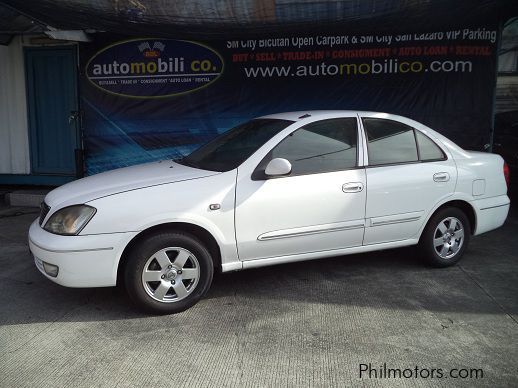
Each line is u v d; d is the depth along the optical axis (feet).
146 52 26.27
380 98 25.22
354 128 15.57
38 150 29.17
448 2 19.88
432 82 24.81
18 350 11.55
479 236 21.24
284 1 19.90
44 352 11.46
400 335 12.25
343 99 25.44
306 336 12.19
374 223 15.42
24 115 28.99
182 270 13.38
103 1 20.16
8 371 10.66
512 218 24.31
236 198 13.67
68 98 28.37
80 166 27.55
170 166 15.58
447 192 16.44
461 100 24.89
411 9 20.22
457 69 24.63
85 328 12.65
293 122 15.08
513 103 29.50
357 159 15.29
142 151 27.20
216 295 14.75
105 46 26.37
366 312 13.55
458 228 17.03
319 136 15.06
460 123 25.08
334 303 14.16
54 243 12.60
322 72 25.31
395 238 16.02
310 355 11.30
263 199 13.93
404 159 16.02
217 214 13.48
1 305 14.08
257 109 26.09
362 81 25.20
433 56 24.57
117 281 13.53
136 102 26.76
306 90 25.58
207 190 13.51
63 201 13.41
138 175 14.49
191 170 14.55
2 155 29.50
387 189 15.43
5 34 27.76
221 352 11.43
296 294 14.82
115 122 27.07
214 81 26.11
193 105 26.48
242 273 16.53
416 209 16.02
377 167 15.51
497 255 18.62
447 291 15.06
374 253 18.60
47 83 28.48
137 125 26.99
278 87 25.73
